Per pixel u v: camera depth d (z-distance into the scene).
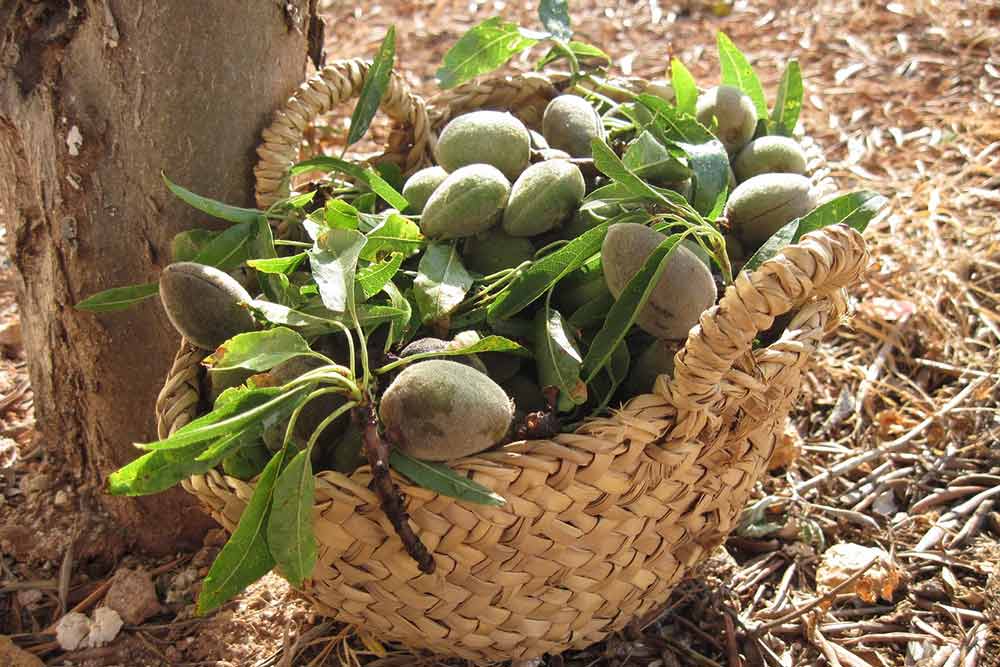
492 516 0.41
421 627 0.44
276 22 0.50
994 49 0.96
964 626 0.52
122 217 0.50
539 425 0.43
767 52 1.01
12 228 0.52
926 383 0.66
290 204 0.50
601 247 0.46
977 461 0.60
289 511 0.40
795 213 0.49
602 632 0.47
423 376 0.41
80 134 0.49
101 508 0.56
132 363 0.52
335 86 0.52
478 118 0.51
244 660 0.51
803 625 0.52
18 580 0.54
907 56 0.98
